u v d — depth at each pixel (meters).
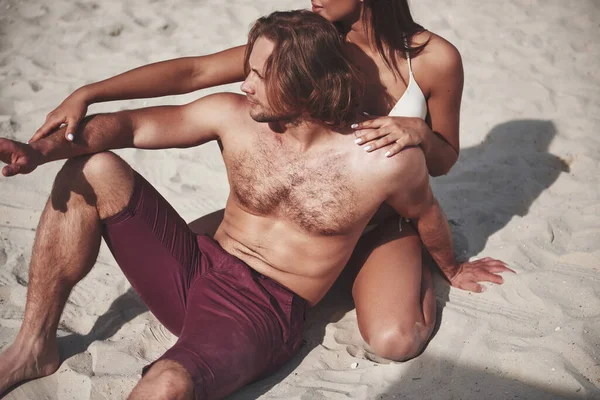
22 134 3.80
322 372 2.28
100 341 2.38
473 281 2.66
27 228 3.04
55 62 4.63
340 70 2.08
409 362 2.31
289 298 2.25
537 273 2.68
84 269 2.23
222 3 5.49
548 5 5.56
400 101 2.42
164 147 2.28
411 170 2.18
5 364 2.15
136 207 2.20
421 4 5.49
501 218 3.13
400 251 2.47
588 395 2.12
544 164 3.60
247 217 2.31
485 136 3.87
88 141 2.13
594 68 4.66
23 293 2.61
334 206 2.18
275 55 2.01
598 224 3.06
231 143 2.25
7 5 5.33
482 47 4.90
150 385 1.85
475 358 2.29
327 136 2.18
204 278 2.26
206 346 2.01
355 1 2.29
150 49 4.83
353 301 2.65
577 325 2.40
